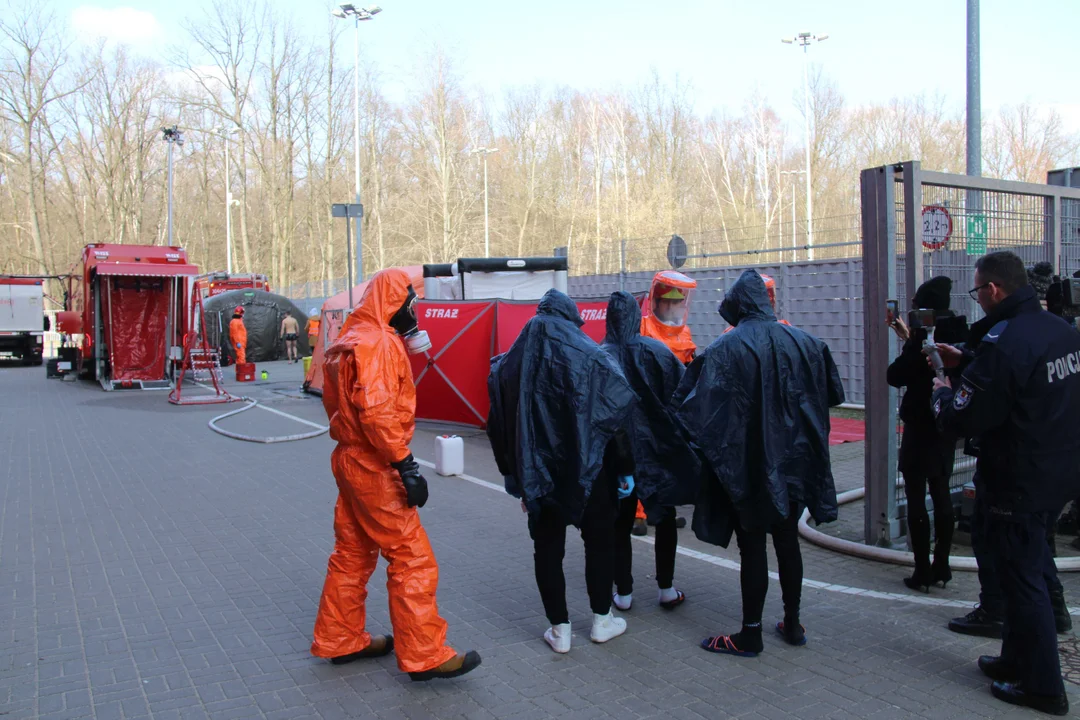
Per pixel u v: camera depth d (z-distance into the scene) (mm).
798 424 4473
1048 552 4715
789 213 54438
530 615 5211
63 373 23984
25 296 30547
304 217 52438
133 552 6582
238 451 11227
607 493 4641
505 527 7332
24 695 4113
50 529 7270
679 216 49594
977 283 4109
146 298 21141
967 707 3949
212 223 62438
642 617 5176
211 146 53281
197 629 4973
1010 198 6828
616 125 55312
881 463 6309
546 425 4344
